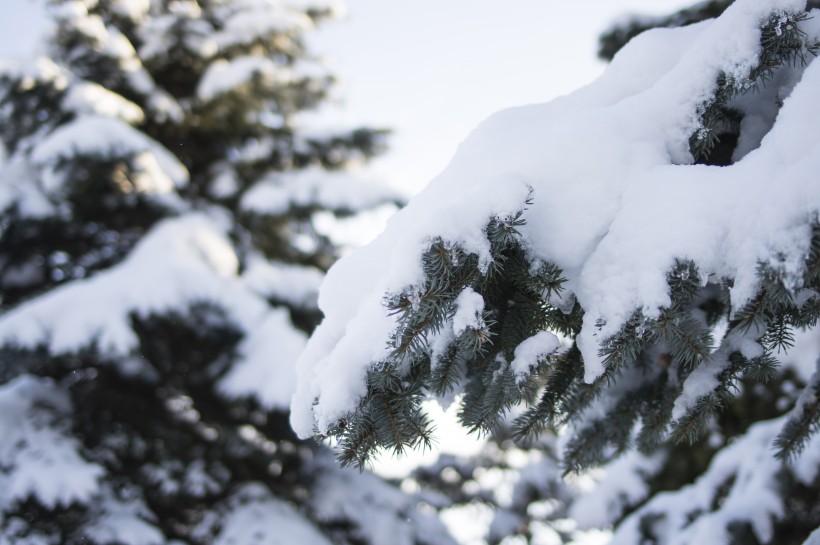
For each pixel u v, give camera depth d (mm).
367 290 1364
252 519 5070
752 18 1225
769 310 1146
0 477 4309
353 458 1325
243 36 7305
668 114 1329
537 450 8289
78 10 6090
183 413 6180
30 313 4383
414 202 1428
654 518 2826
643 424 1745
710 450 4129
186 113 7027
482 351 1390
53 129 5777
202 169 7273
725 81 1265
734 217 1104
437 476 9328
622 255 1180
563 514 7930
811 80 1130
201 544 4957
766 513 2170
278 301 6117
